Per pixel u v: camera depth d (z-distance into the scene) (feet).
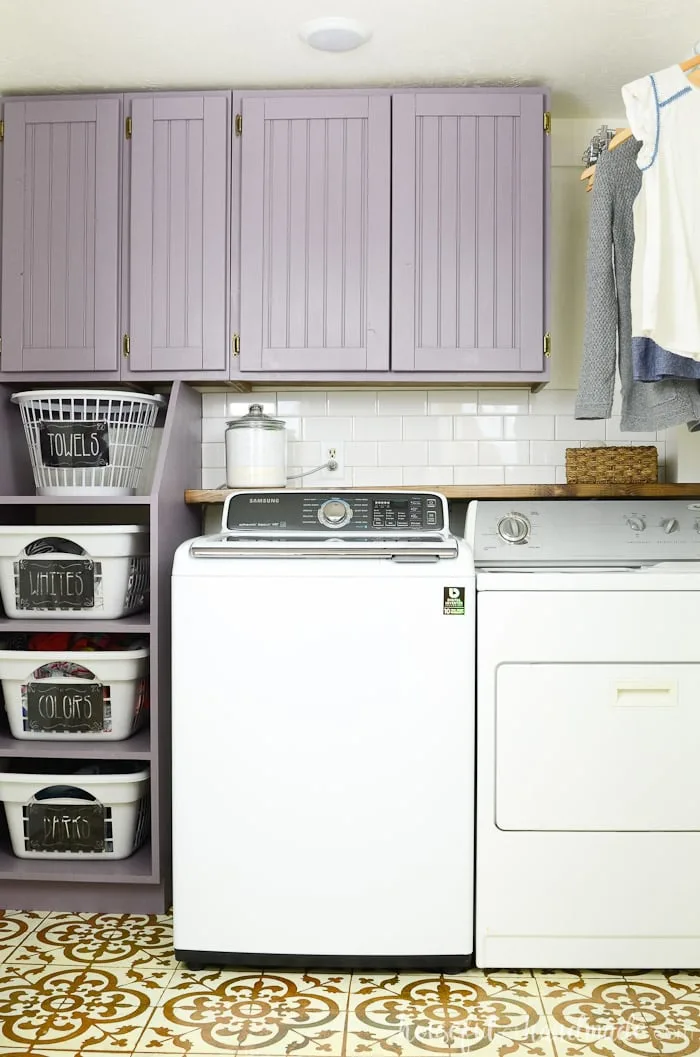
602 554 7.75
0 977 6.83
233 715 6.89
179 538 8.59
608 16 7.30
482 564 7.73
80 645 8.27
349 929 6.83
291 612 6.86
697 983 6.81
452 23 7.38
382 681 6.84
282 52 7.91
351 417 9.62
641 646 6.85
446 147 8.38
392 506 7.68
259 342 8.46
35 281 8.54
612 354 7.58
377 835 6.83
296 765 6.85
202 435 9.66
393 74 8.34
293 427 9.64
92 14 7.25
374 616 6.84
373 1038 6.03
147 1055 5.82
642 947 6.86
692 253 6.23
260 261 8.43
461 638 6.82
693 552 7.78
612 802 6.84
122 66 8.18
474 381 8.54
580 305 9.46
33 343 8.54
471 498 8.25
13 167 8.54
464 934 6.83
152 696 7.72
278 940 6.86
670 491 8.19
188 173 8.45
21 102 8.53
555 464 9.55
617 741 6.85
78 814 7.99
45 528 7.89
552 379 9.51
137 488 9.14
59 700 8.00
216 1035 6.07
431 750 6.82
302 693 6.85
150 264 8.46
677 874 6.84
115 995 6.59
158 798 7.77
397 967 6.93
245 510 7.69
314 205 8.41
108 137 8.48
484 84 8.56
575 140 9.36
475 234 8.38
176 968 7.02
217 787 6.89
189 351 8.46
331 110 8.38
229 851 6.88
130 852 8.11
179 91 8.65
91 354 8.51
